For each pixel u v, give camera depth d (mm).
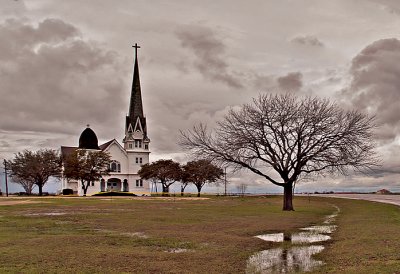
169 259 17094
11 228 27734
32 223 30875
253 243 21484
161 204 59125
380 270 13891
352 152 45750
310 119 46094
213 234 24688
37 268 15172
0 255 17453
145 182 139750
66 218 35031
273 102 57375
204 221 32656
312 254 18391
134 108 142750
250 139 46625
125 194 108375
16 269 15000
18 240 21656
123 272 14766
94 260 16625
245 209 47938
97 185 132000
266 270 15383
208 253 18547
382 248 17484
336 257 17031
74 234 24531
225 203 63562
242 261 16953
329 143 46125
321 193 128000
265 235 24766
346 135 45625
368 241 19656
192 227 28328
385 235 20953
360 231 23797
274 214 40344
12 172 130625
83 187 115312
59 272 14625
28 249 18906
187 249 19562
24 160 128000
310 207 53031
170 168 119875
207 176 104375
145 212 42312
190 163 109812
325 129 45906
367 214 36281
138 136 140500
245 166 47562
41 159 127625
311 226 29391
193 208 49594
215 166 49906
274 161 46656
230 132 49125
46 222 31594
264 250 19531
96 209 46969
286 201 47000
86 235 23906
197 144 48812
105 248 19422
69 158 115000
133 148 139750
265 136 46844
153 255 17828
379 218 30984
